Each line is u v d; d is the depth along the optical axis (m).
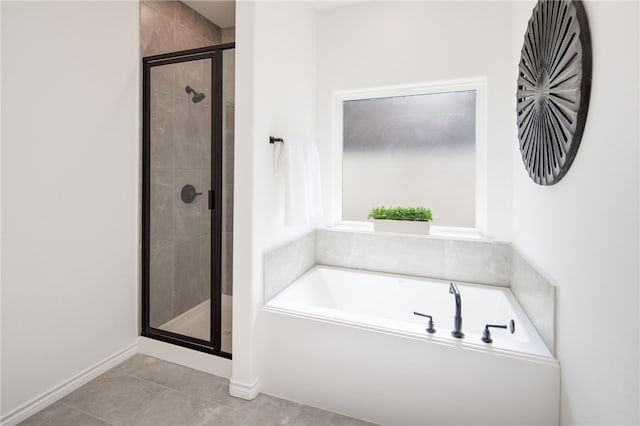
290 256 2.33
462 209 2.52
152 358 2.33
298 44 2.41
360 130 2.77
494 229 2.31
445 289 2.33
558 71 1.30
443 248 2.44
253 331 1.92
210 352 2.16
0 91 1.58
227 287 2.43
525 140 1.77
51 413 1.77
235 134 1.89
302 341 1.86
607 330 1.03
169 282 2.46
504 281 2.28
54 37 1.81
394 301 2.47
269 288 2.05
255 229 1.91
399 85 2.52
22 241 1.70
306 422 1.73
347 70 2.66
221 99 2.13
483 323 2.21
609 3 1.00
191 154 2.29
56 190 1.85
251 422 1.73
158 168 2.40
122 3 2.21
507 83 2.23
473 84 2.41
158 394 1.94
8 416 1.66
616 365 0.98
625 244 0.93
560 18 1.27
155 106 2.36
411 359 1.65
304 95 2.52
